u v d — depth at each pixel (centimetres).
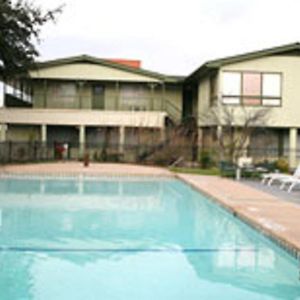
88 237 999
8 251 876
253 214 1072
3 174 2062
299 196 1429
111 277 731
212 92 2772
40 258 831
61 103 3250
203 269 780
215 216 1264
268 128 2692
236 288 690
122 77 3144
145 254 869
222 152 2355
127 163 2834
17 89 3259
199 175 2114
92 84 3281
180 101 3409
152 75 3169
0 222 1145
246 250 901
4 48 2327
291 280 729
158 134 2806
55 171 2136
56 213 1275
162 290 678
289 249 802
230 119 2436
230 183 1764
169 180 2091
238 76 2612
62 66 3112
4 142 2706
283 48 2594
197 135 2783
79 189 1780
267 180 1858
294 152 2639
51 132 3225
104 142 3116
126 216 1251
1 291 664
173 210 1357
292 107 2633
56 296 649
